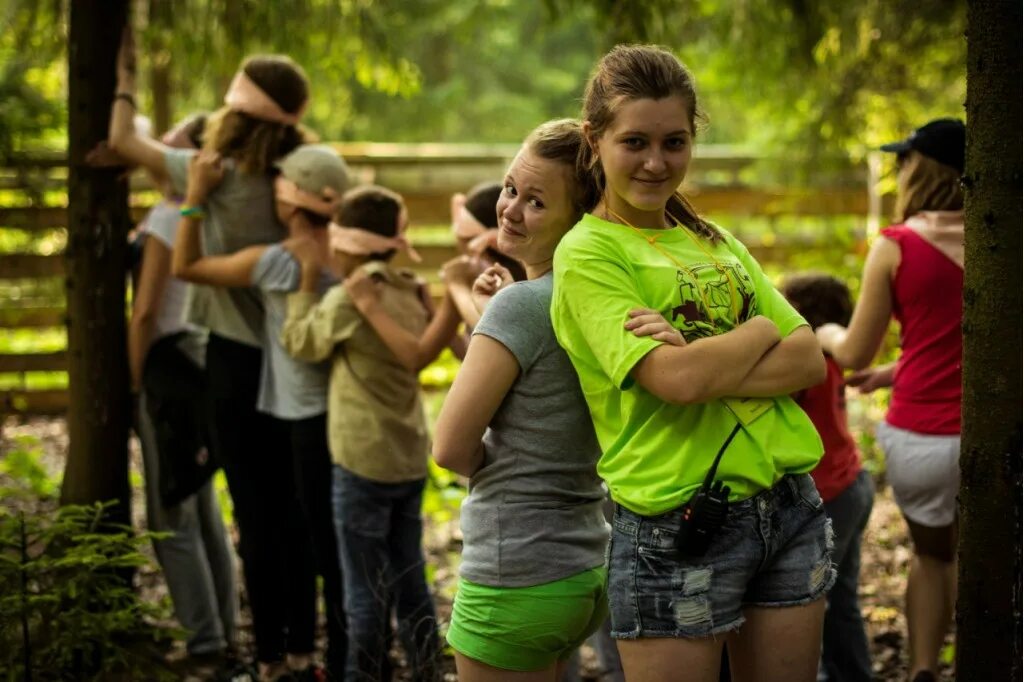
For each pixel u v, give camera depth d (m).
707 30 7.23
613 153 2.21
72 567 3.59
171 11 5.59
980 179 2.40
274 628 3.87
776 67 7.00
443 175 8.77
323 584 3.77
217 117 3.87
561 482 2.39
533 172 2.41
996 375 2.41
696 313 2.23
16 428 7.84
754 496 2.19
